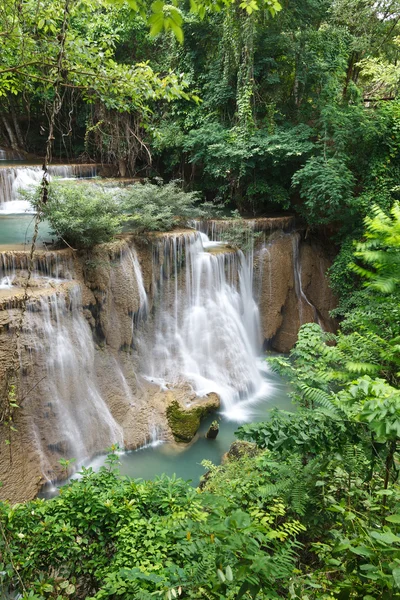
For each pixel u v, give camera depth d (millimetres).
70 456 8570
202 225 14812
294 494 4477
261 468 5816
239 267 14125
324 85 15734
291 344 15336
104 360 10305
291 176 15883
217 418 11039
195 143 16281
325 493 4496
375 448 3531
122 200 12484
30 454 7895
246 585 2330
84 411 9172
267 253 14750
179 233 12375
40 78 5418
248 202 16672
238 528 2578
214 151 15656
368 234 3439
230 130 15719
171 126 16938
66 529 4359
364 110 15891
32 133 21359
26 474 7672
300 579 3059
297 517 4547
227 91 16141
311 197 14219
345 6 16344
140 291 11438
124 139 17328
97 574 4113
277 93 16109
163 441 9883
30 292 8492
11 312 7938
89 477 5238
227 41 15406
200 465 9188
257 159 15203
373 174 15125
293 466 4855
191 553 3246
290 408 11781
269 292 14773
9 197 14766
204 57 17109
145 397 10758
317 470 4555
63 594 4207
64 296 9000
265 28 15602
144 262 11633
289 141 14906
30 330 8156
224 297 13508
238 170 15711
